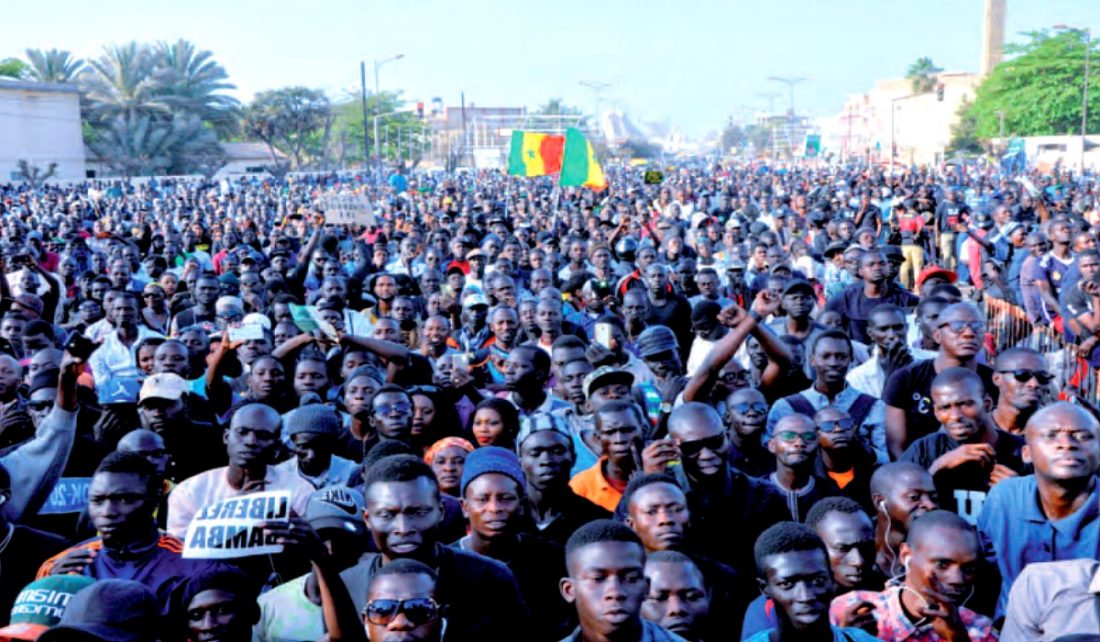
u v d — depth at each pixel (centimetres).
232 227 2264
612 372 679
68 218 2862
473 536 504
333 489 482
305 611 457
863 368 761
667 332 805
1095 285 905
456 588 446
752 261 1418
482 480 493
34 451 565
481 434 653
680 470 557
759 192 3803
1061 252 1150
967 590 424
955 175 5188
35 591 411
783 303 891
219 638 414
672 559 430
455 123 16600
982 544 486
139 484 463
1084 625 400
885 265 987
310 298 1264
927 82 11712
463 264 1471
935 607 421
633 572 378
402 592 385
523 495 503
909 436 651
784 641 398
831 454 602
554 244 1731
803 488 574
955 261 1959
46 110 7456
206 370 877
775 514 560
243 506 393
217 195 4825
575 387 744
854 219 1961
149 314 1134
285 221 2477
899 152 10619
